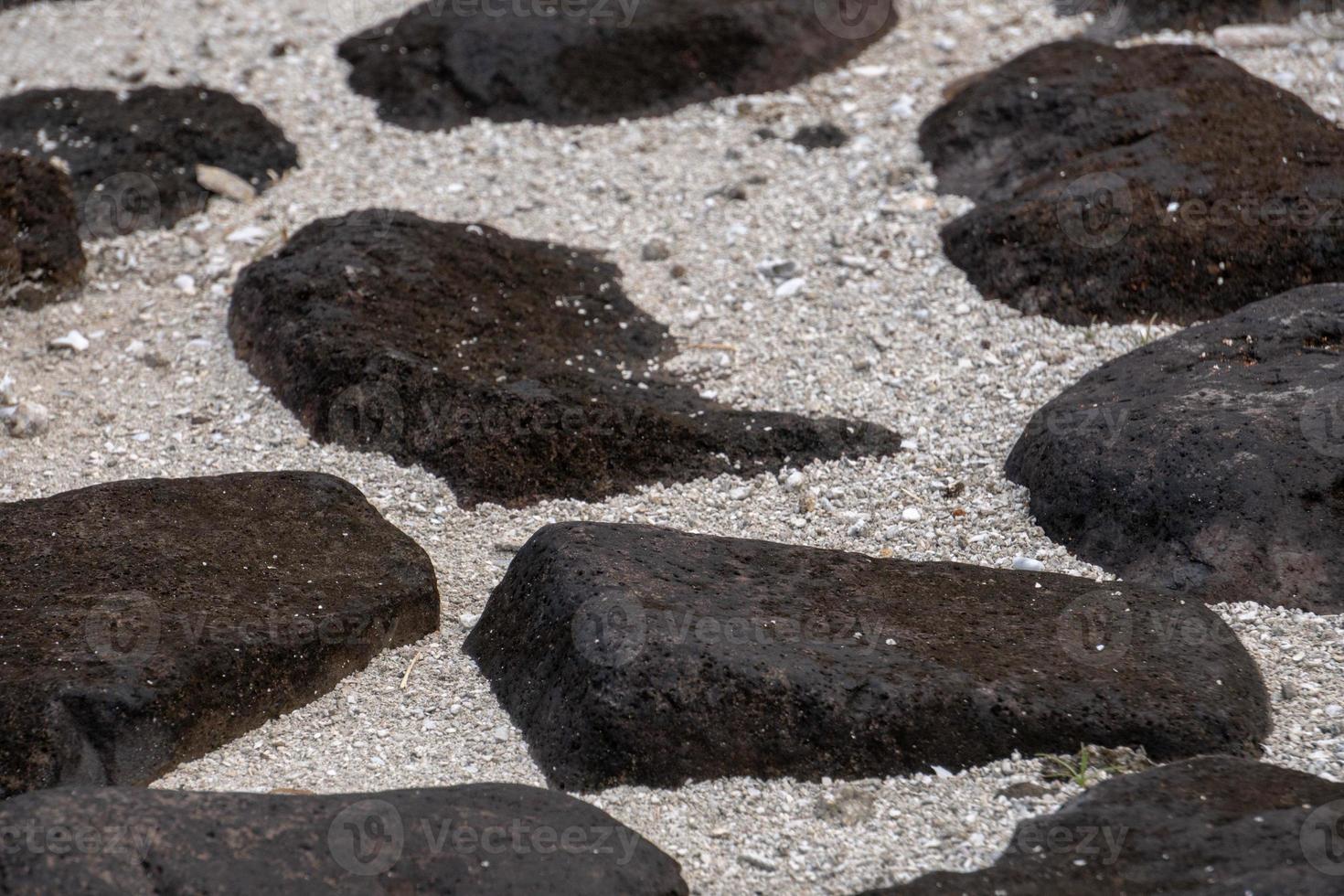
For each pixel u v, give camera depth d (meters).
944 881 3.42
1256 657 4.42
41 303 6.87
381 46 8.77
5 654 4.23
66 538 4.87
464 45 8.48
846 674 4.07
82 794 3.37
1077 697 4.04
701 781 3.98
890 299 6.74
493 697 4.50
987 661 4.19
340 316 6.21
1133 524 4.98
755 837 3.81
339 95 8.52
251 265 6.71
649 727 3.99
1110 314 6.41
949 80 8.28
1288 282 6.32
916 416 6.04
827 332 6.60
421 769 4.17
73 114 7.87
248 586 4.70
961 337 6.46
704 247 7.23
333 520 5.16
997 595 4.61
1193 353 5.55
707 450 5.85
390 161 7.98
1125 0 8.61
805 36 8.56
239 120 7.97
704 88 8.37
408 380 5.90
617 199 7.61
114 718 4.07
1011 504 5.45
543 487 5.69
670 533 4.84
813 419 5.99
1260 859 3.29
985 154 7.43
